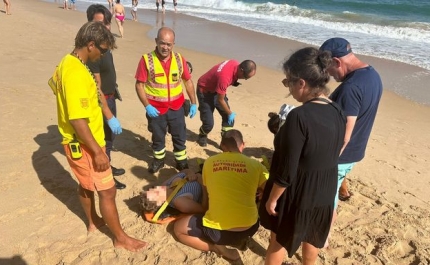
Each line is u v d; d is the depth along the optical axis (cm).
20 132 554
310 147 232
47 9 2194
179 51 1293
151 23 1917
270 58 1245
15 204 399
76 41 296
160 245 359
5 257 331
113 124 363
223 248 345
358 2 2677
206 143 572
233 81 509
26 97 683
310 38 1588
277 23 1988
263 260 350
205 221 344
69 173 461
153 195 386
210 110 535
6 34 1243
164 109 436
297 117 229
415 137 655
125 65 1005
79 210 398
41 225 372
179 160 477
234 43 1474
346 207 432
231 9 2544
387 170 528
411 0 2755
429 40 1564
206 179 360
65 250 343
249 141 591
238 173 345
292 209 257
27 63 907
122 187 443
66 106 295
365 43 1491
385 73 1080
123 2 2742
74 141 309
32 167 467
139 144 558
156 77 421
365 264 347
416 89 941
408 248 372
